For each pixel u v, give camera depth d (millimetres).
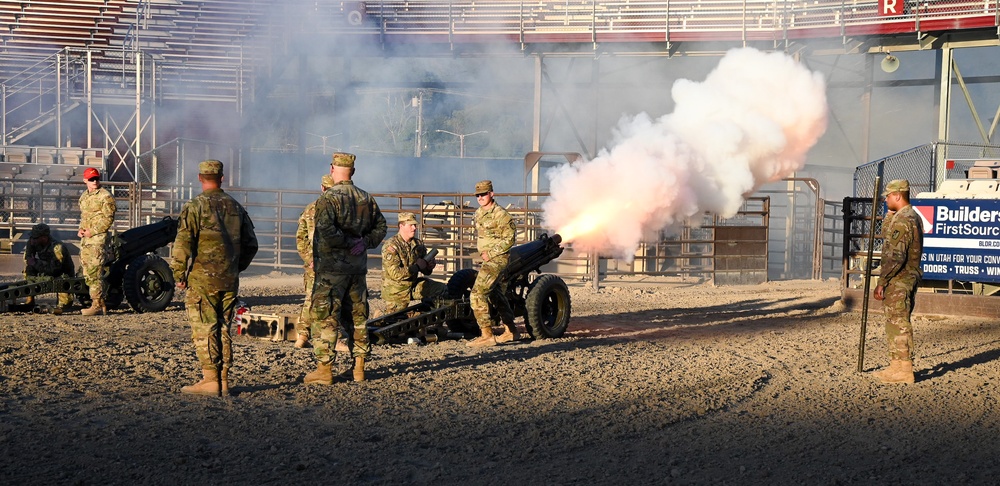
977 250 15234
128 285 13922
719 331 13539
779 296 19359
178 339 11242
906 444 6977
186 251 7820
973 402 8555
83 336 11336
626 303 17625
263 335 11594
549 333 12211
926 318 15297
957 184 16125
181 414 7238
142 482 5570
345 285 8547
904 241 9328
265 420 7121
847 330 13781
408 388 8453
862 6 30734
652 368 9938
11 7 35812
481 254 11422
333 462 6125
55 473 5664
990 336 13180
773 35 31344
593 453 6535
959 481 6074
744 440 6980
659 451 6629
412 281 12023
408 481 5793
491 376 9180
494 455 6410
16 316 13312
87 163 25672
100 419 7023
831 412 7996
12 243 22578
